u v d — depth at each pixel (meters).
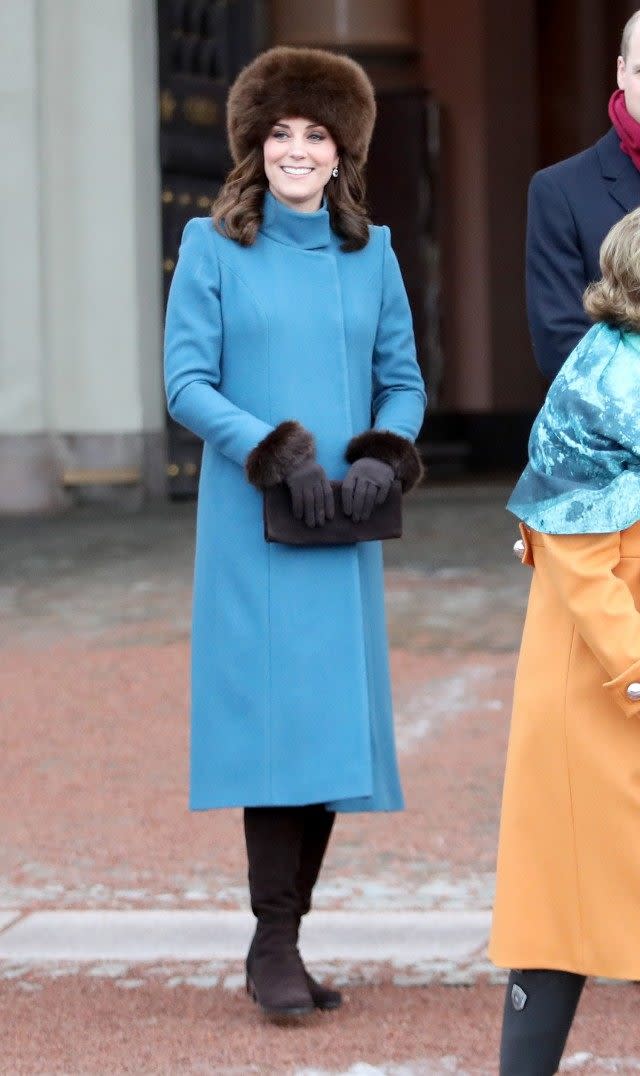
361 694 15.69
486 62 79.50
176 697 30.28
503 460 80.88
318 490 15.17
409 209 79.12
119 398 60.84
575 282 17.92
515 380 81.25
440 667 31.88
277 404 15.74
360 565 15.95
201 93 62.84
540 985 12.37
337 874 20.17
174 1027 15.33
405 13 78.62
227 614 15.74
